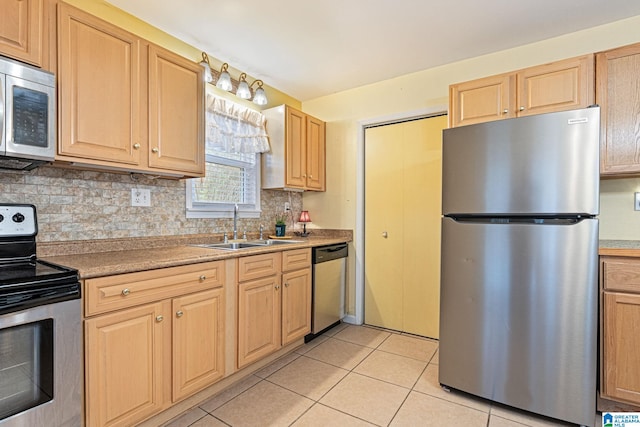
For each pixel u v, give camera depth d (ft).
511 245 5.83
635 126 5.90
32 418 3.85
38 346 3.91
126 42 5.75
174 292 5.44
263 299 7.35
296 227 11.60
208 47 8.07
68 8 5.00
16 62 4.33
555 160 5.45
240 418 5.68
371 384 6.89
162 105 6.31
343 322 10.91
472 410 5.97
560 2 6.31
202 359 5.91
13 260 4.76
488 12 6.64
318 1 6.30
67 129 4.96
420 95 9.46
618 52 6.03
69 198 5.94
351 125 10.78
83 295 4.33
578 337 5.33
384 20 6.94
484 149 6.08
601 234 7.12
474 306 6.20
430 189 9.59
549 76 6.54
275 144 9.81
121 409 4.71
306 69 9.30
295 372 7.41
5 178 5.24
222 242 8.66
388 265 10.28
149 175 6.95
